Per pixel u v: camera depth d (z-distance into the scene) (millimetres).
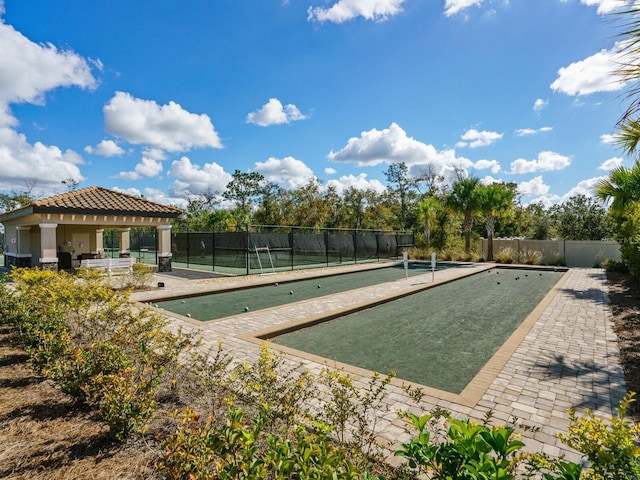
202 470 1790
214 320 7227
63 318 4660
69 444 2551
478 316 8117
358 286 12844
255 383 2836
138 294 10172
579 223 26625
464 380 4430
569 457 2619
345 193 40219
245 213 37688
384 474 2164
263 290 12055
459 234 29281
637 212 10867
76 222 13570
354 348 5766
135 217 15125
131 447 2520
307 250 19281
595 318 7250
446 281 13273
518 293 11219
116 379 2707
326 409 2613
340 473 1485
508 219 31281
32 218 13789
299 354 5098
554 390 3887
